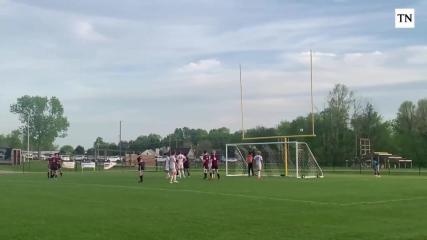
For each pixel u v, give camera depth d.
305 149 50.69
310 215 16.50
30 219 15.45
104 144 129.62
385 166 85.19
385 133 98.31
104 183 34.00
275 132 86.50
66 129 151.12
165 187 29.22
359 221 15.30
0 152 95.50
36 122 145.00
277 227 14.13
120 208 18.28
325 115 92.81
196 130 141.00
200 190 26.62
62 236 12.69
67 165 75.19
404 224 14.75
